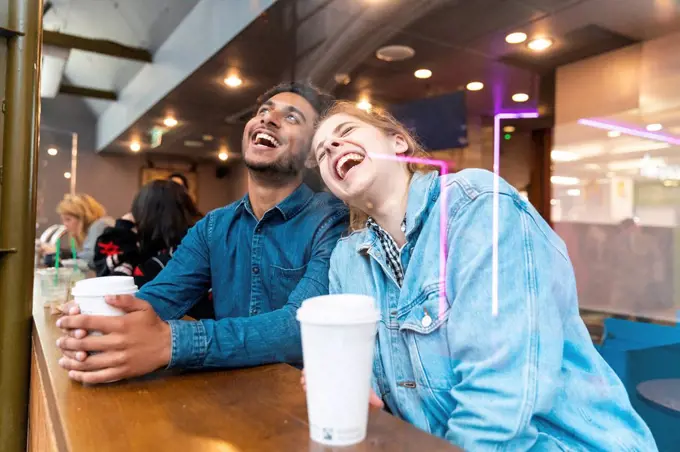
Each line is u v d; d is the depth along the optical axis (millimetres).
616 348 1574
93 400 595
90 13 2520
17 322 1040
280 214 1021
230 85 2219
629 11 2557
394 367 744
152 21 2551
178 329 717
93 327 660
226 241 1113
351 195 820
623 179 3158
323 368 452
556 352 617
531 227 686
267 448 452
